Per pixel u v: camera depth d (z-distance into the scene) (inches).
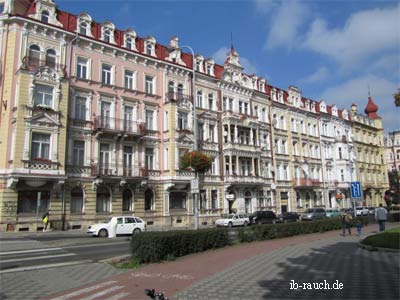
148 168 1318.9
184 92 1478.8
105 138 1198.9
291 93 2092.8
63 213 1060.5
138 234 526.9
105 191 1184.2
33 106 1022.4
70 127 1118.4
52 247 705.6
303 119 2134.6
